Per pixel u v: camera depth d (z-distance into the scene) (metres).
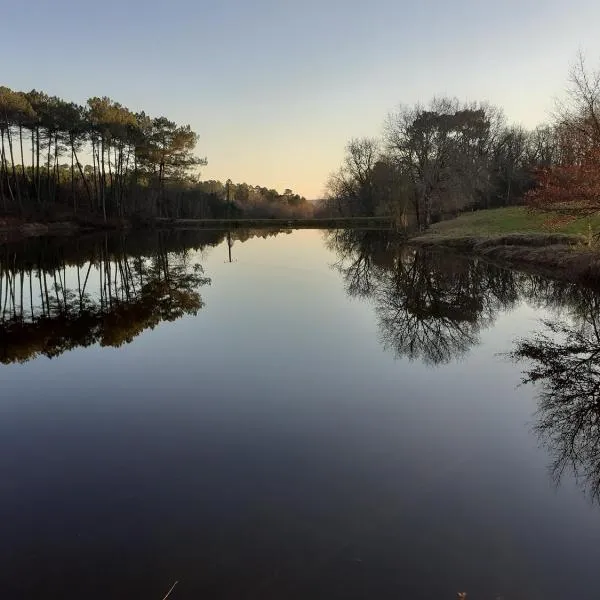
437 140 46.94
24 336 12.00
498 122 63.00
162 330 12.48
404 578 3.73
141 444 6.25
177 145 67.75
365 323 13.31
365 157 85.94
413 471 5.49
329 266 27.48
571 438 6.39
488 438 6.40
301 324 13.16
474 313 14.66
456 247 33.75
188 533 4.35
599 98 15.73
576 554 4.05
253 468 5.57
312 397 7.89
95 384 8.55
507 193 58.22
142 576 3.80
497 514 4.64
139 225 67.31
